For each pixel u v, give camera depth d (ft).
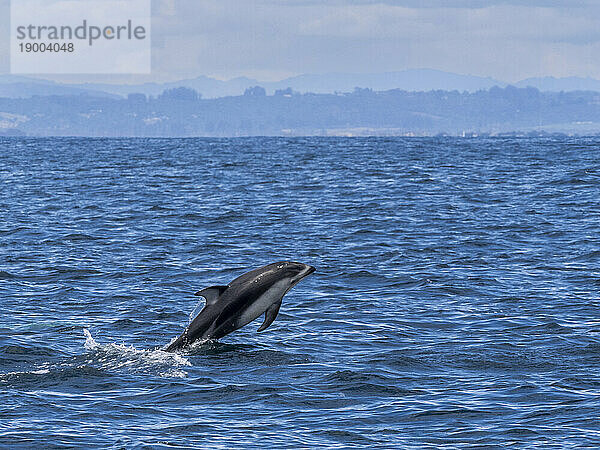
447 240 414.41
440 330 248.73
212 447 159.43
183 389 193.88
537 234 432.66
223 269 345.31
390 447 160.25
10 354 220.64
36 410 179.22
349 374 204.03
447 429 169.48
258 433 167.12
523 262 355.77
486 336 241.14
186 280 323.98
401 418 175.83
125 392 192.03
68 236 428.56
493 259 362.94
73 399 186.91
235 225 472.03
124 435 165.27
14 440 161.99
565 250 383.86
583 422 171.94
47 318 261.44
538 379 201.05
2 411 178.19
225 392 192.13
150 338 241.55
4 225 466.70
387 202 578.66
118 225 472.03
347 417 176.35
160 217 504.84
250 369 209.46
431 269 340.39
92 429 168.45
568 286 307.78
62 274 329.31
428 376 204.44
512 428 169.48
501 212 522.06
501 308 275.39
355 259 364.38
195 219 496.64
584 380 199.93
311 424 172.45
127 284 314.14
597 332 243.81
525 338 238.27
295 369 209.46
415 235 431.84
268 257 371.56
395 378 202.39
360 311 272.31
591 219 486.38
